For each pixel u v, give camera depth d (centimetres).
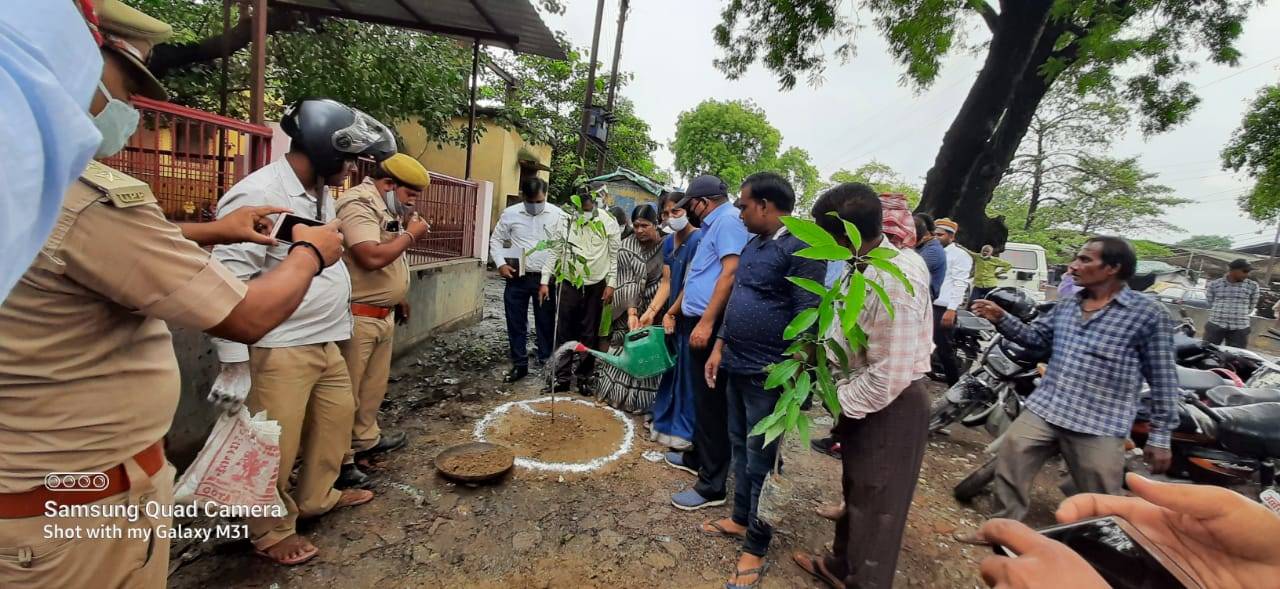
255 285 119
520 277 466
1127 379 236
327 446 240
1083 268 242
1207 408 288
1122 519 57
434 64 784
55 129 56
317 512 245
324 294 221
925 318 190
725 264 278
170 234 107
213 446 182
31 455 103
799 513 295
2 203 50
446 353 527
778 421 168
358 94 689
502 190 1169
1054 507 341
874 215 182
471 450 314
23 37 56
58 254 97
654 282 445
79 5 96
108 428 111
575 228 390
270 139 319
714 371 259
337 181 231
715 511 289
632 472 324
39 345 100
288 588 211
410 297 498
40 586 108
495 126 1125
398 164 271
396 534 249
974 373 398
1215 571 52
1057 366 251
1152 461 235
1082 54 848
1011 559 49
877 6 980
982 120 988
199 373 280
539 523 266
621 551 251
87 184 99
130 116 107
